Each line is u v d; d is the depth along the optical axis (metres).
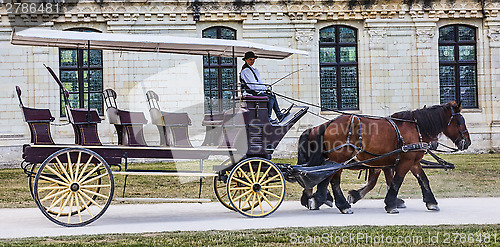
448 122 12.28
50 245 8.70
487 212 11.73
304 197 12.22
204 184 17.11
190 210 12.79
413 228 9.80
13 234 9.74
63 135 23.47
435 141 12.15
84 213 12.38
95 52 23.97
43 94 23.56
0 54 23.30
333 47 25.77
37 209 13.07
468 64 26.33
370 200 14.20
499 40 26.02
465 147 12.26
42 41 11.21
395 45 25.62
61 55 23.94
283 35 24.97
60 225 10.71
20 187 16.70
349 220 10.84
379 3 25.38
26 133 23.36
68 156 10.43
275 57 13.22
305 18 25.02
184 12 24.41
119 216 11.90
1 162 22.81
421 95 25.64
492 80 26.05
